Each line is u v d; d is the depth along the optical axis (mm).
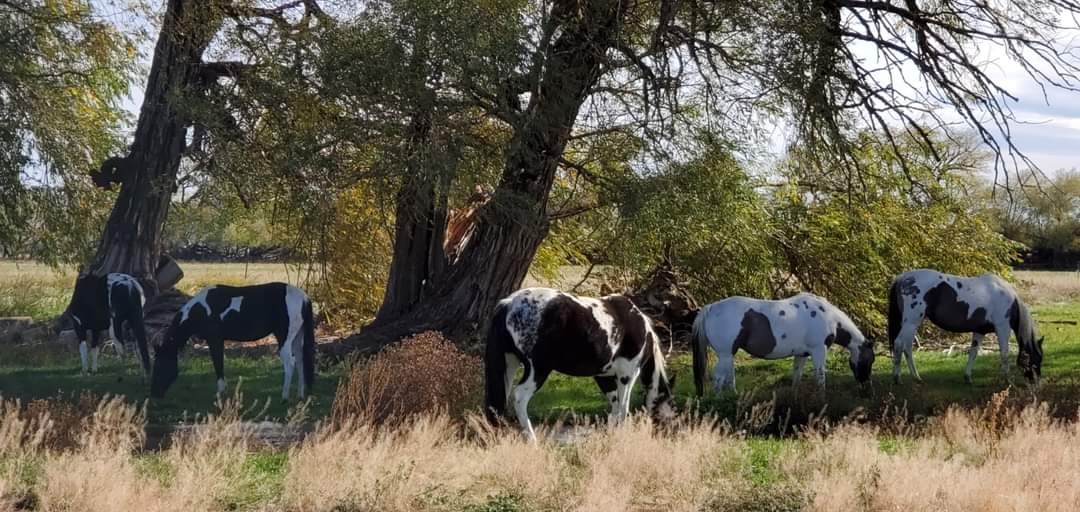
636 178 20031
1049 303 35031
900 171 23781
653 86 18031
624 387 11828
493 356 11203
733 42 19250
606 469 8844
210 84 22938
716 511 8320
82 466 8156
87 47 23703
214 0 21266
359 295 25766
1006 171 18344
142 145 23672
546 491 8492
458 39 17188
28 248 23906
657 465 9031
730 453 9891
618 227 21609
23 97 21922
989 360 18922
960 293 16391
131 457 9297
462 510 8148
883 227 23797
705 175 20000
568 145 21578
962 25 18766
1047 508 8047
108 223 23906
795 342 14891
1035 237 56656
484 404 11883
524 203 18812
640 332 11727
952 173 24656
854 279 24109
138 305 16578
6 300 28875
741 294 24141
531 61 17469
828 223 23766
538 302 11148
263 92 19297
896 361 16656
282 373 17000
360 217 24172
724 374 15047
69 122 23484
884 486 8312
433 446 10062
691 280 24125
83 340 16812
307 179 18516
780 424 13750
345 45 17938
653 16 20000
